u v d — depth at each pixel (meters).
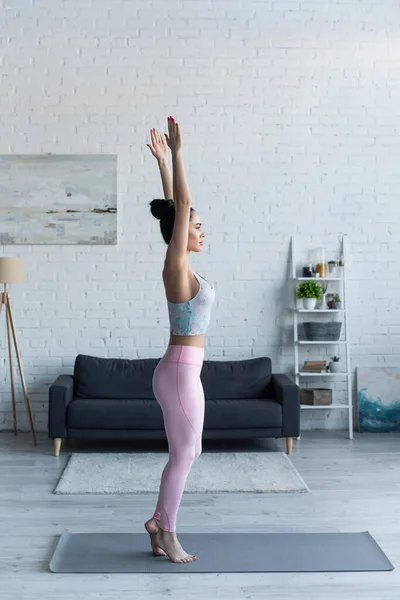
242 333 6.04
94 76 5.95
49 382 5.94
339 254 6.05
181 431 3.07
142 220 5.97
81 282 5.96
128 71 5.96
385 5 6.05
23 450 5.33
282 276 6.04
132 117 5.96
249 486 4.31
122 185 5.96
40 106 5.94
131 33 5.96
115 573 3.01
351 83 6.05
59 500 4.08
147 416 5.15
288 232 6.04
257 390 5.63
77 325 5.96
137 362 5.69
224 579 2.96
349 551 3.25
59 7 5.95
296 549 3.28
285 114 6.03
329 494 4.19
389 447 5.45
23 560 3.16
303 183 6.04
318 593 2.81
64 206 5.94
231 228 6.02
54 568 3.04
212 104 5.99
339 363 5.87
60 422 5.14
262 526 3.61
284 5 6.02
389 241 6.07
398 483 4.42
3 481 4.47
